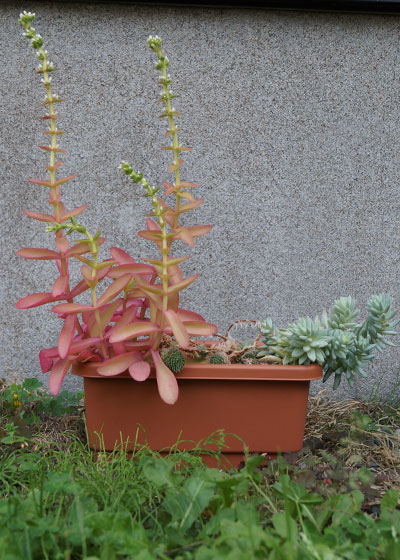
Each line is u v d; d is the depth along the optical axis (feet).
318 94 7.63
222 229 7.70
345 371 5.78
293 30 7.53
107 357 5.31
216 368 5.19
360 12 7.47
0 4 7.26
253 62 7.54
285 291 7.83
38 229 7.58
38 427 6.18
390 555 3.38
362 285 7.91
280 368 5.23
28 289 7.66
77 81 7.43
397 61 7.64
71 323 5.05
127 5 7.34
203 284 7.76
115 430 5.33
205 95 7.54
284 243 7.77
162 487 4.14
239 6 7.32
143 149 7.55
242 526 3.47
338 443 5.99
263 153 7.64
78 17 7.35
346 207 7.79
